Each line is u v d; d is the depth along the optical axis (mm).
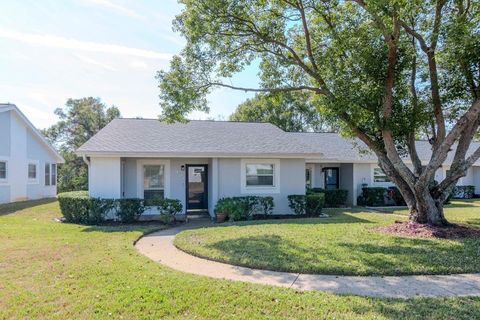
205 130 17297
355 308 4684
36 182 23625
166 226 12211
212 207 14969
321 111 11305
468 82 10344
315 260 6980
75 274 6035
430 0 9117
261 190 15453
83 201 12805
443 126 10891
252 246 8211
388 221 12891
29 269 6363
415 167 11375
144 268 6488
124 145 14414
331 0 10078
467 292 5402
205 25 9977
